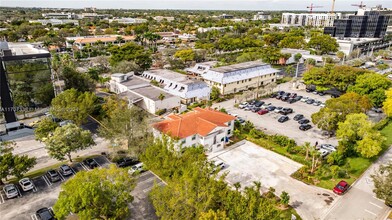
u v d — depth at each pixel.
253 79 100.06
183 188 32.75
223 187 34.03
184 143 54.16
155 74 100.38
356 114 54.34
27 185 42.50
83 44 162.12
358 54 154.12
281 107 78.94
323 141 59.75
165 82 92.62
